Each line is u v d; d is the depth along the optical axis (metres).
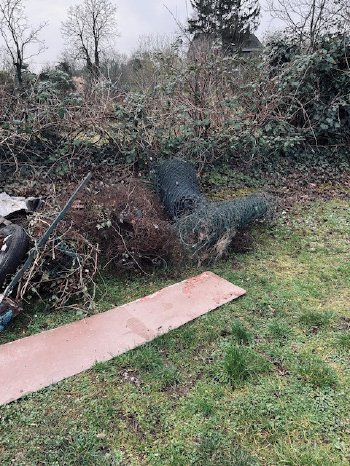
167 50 7.08
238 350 2.74
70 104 5.67
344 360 2.70
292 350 2.80
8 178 5.47
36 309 3.25
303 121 6.93
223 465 1.99
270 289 3.57
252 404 2.36
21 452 2.09
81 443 2.12
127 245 3.74
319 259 4.11
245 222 4.33
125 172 5.69
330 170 6.84
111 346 2.82
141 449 2.10
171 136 5.88
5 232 3.44
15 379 2.53
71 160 5.78
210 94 6.24
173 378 2.55
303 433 2.18
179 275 3.85
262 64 6.54
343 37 6.76
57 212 3.68
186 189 4.62
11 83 5.80
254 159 6.45
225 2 19.91
